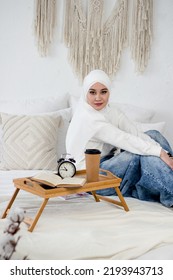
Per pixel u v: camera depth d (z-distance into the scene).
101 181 1.91
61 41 3.31
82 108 2.46
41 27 3.26
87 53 3.29
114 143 2.35
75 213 1.92
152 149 2.26
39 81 3.36
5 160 2.73
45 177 1.86
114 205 2.08
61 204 2.07
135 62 3.32
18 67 3.34
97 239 1.63
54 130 2.85
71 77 3.35
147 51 3.30
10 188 2.28
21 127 2.78
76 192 1.82
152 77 3.35
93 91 2.43
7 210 1.89
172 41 3.32
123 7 3.26
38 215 1.71
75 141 2.39
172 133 3.41
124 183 2.34
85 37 3.29
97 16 3.25
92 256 1.56
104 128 2.35
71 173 1.96
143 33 3.27
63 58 3.33
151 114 3.21
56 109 3.17
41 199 2.13
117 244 1.61
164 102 3.38
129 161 2.32
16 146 2.73
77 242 1.60
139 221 1.86
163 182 2.18
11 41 3.31
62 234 1.65
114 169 2.33
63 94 3.28
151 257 1.57
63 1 3.27
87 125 2.38
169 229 1.75
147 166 2.23
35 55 3.32
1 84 3.36
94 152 1.91
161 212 2.01
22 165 2.71
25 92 3.37
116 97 3.37
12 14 3.28
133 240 1.65
